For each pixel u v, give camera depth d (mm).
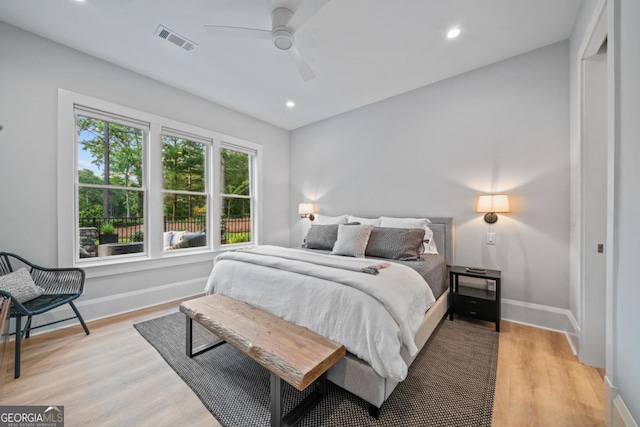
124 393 1563
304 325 1628
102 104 2648
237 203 4109
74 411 1422
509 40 2379
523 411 1417
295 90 3324
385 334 1344
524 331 2377
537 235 2514
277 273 1932
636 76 1093
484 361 1885
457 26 2197
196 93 3402
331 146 4215
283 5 1938
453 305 2586
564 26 2199
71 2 1927
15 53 2197
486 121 2789
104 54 2576
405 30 2238
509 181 2656
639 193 1068
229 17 2080
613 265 1246
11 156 2188
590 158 1856
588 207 1855
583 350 1859
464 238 2930
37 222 2311
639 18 1069
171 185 3301
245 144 4090
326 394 1542
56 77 2396
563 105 2381
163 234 3188
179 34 2289
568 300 2355
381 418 1363
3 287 1881
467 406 1449
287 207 4824
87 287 2586
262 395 1552
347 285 1569
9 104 2178
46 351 2008
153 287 3051
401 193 3436
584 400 1498
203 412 1426
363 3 1941
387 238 2693
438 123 3115
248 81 3098
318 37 2326
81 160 2623
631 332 1115
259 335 1514
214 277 2389
